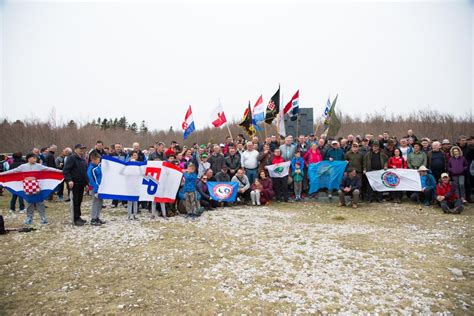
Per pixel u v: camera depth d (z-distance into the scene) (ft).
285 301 15.26
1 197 47.62
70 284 17.12
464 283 16.90
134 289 16.56
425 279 17.43
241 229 27.58
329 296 15.69
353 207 36.45
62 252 21.89
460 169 36.01
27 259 20.66
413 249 22.15
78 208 29.17
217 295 15.89
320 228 27.78
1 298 15.66
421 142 40.45
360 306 14.73
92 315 14.11
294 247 22.74
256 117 48.08
